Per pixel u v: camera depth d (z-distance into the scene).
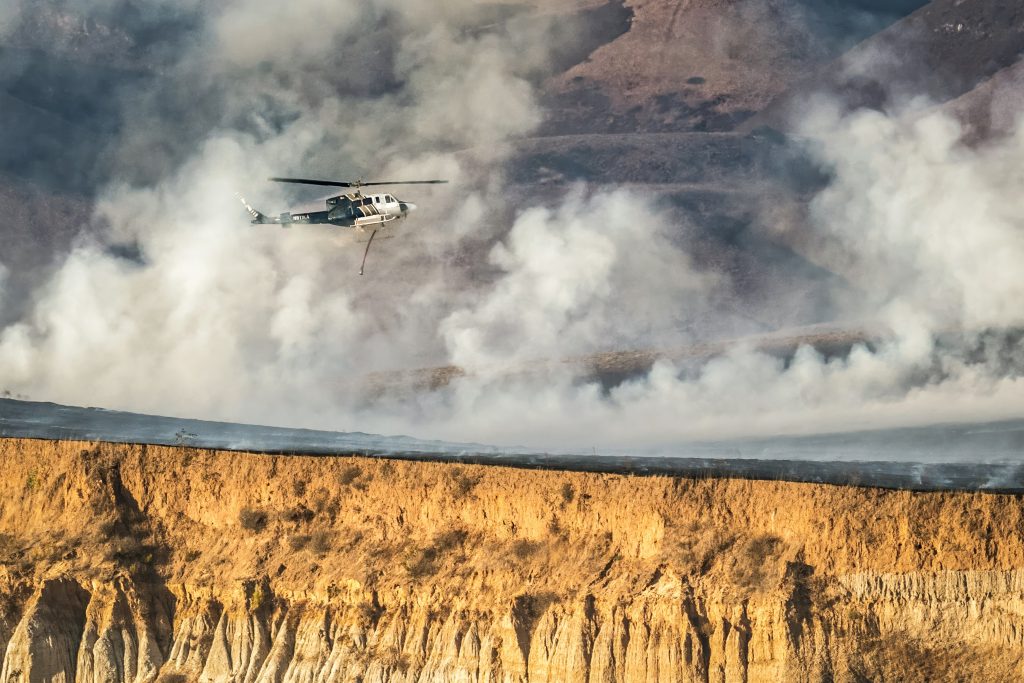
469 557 187.38
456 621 181.25
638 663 167.00
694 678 163.75
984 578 161.88
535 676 172.50
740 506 174.62
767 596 164.50
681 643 165.25
